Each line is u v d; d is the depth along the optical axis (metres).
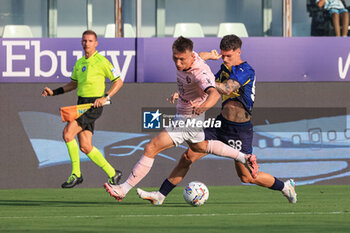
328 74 32.72
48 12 32.47
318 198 25.06
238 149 20.88
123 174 31.69
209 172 31.94
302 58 32.62
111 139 31.66
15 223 16.33
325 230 14.80
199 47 32.31
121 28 32.66
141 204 22.25
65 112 25.28
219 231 14.54
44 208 20.88
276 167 32.34
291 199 22.23
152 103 31.88
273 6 33.12
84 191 29.33
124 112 31.73
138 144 31.78
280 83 32.41
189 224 15.88
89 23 32.59
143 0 32.72
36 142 31.58
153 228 15.09
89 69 25.83
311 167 32.50
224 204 22.23
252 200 24.36
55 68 31.98
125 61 32.03
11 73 31.84
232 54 20.56
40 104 31.64
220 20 33.06
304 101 32.50
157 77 32.16
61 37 32.41
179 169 21.20
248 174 21.05
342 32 33.12
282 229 14.95
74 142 25.73
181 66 18.97
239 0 33.03
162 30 32.84
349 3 33.38
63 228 15.22
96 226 15.54
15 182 31.47
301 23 33.16
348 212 19.02
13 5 32.25
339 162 32.66
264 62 32.44
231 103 20.70
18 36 32.25
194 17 32.94
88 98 25.91
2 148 31.45
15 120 31.55
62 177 31.61
